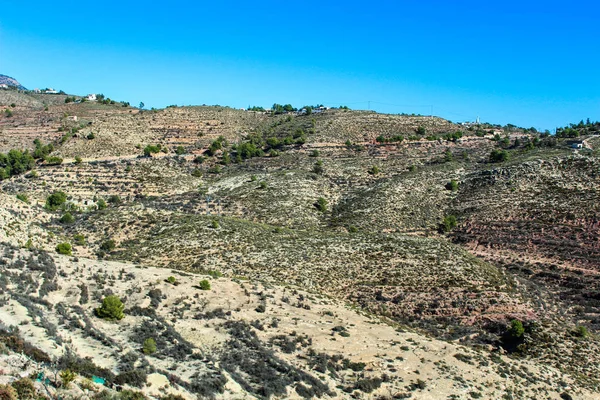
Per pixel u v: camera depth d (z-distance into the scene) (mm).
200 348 37000
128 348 33281
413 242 80375
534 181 117188
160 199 125625
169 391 27875
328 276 67250
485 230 100000
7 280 40688
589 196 104250
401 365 41312
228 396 29750
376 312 59031
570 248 87000
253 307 48656
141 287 47750
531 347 53875
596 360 52969
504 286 67938
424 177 132625
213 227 86375
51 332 31266
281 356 38781
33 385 22672
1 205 85875
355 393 35250
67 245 61438
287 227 106250
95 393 24266
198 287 50750
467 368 43562
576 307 68625
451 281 66312
